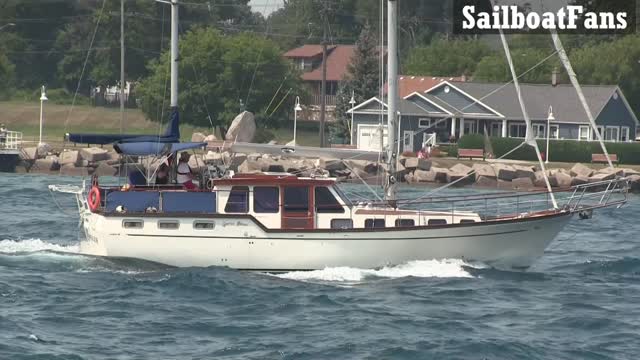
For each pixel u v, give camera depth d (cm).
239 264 10112
